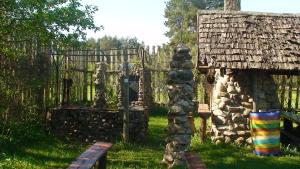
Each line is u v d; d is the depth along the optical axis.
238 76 13.79
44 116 13.82
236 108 13.70
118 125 13.65
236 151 12.70
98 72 14.83
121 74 16.17
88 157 8.20
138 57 20.20
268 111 13.05
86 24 9.95
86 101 17.92
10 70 11.59
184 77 10.09
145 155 11.64
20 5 9.07
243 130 13.64
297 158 11.90
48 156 10.66
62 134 13.77
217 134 13.75
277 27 14.38
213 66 12.91
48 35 9.70
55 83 14.73
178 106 9.98
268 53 13.34
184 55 10.19
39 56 13.23
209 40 13.76
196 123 18.17
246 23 14.41
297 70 13.22
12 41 10.25
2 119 11.39
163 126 17.12
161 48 22.52
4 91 11.37
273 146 12.20
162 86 22.41
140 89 17.70
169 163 10.02
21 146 11.07
